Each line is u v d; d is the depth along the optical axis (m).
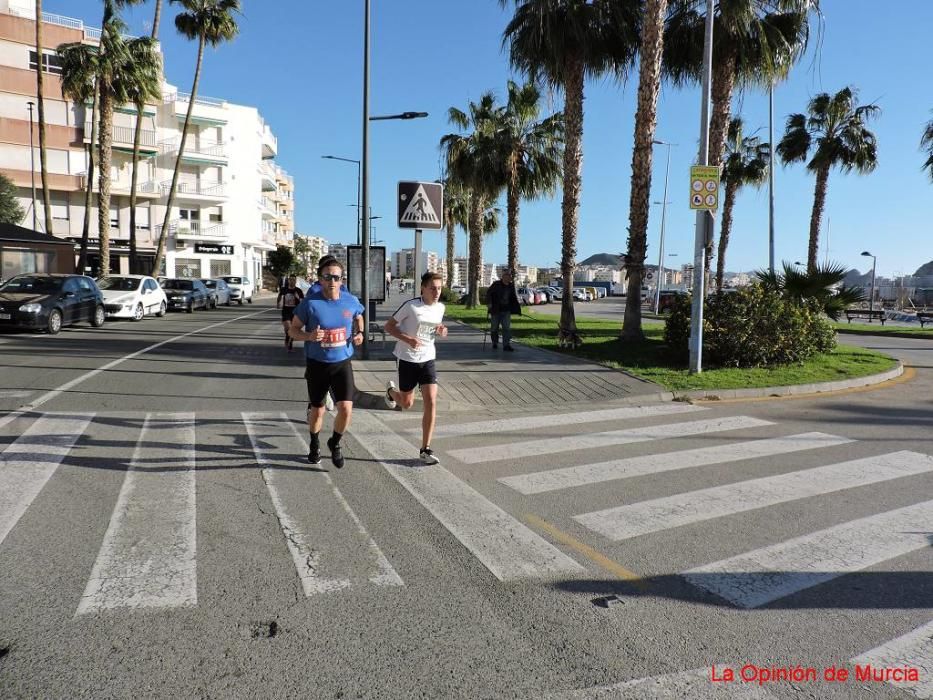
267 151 65.31
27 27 41.75
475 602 3.49
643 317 34.75
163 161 50.59
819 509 5.04
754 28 14.97
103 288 24.14
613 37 15.59
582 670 2.89
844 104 30.48
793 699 2.71
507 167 28.61
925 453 6.76
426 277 6.04
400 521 4.64
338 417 5.77
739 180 38.06
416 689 2.73
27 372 10.60
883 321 30.95
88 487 5.12
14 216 37.12
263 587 3.60
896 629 3.28
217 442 6.62
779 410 9.05
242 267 56.78
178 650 2.97
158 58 33.06
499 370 11.41
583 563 4.01
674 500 5.22
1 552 3.94
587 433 7.59
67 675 2.77
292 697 2.67
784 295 14.07
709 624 3.30
